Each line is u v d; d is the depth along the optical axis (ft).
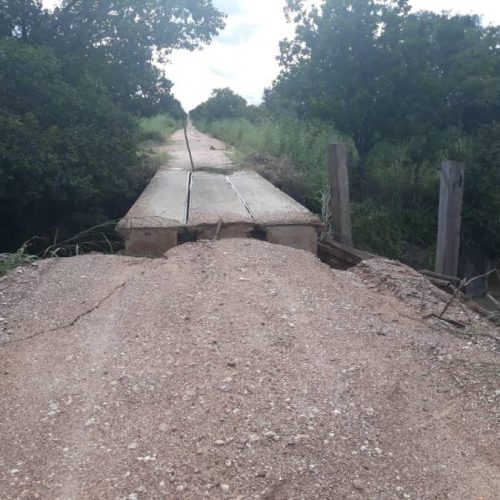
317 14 46.44
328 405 10.41
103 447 9.14
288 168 39.47
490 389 11.32
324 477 8.55
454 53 48.21
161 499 8.03
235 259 18.45
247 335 13.07
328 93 46.55
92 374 11.46
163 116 101.24
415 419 10.27
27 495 8.09
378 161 50.60
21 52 31.94
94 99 34.78
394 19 43.96
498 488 8.57
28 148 28.58
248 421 9.80
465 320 15.21
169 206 26.45
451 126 51.16
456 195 27.66
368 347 12.94
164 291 15.89
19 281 16.72
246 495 8.12
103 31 47.11
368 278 18.60
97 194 33.01
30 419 9.94
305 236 23.45
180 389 10.84
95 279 16.98
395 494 8.31
